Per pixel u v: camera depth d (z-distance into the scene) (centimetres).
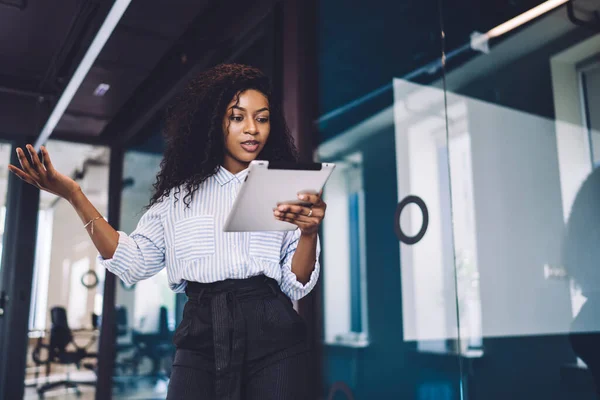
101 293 513
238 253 120
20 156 113
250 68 136
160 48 396
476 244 206
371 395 243
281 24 312
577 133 179
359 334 252
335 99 282
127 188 501
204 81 136
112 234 122
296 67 297
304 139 291
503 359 194
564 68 185
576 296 175
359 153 262
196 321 117
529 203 190
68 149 516
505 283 195
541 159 188
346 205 267
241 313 116
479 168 208
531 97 193
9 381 452
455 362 209
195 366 114
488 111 207
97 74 427
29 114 486
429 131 229
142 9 349
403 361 229
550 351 180
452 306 212
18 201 480
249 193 103
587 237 173
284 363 116
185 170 130
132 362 445
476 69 213
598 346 168
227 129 128
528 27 198
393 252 239
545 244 184
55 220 528
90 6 329
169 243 125
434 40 232
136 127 486
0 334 461
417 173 232
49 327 513
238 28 346
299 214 111
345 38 279
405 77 243
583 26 182
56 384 504
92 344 524
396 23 251
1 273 470
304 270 125
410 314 229
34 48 410
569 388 174
